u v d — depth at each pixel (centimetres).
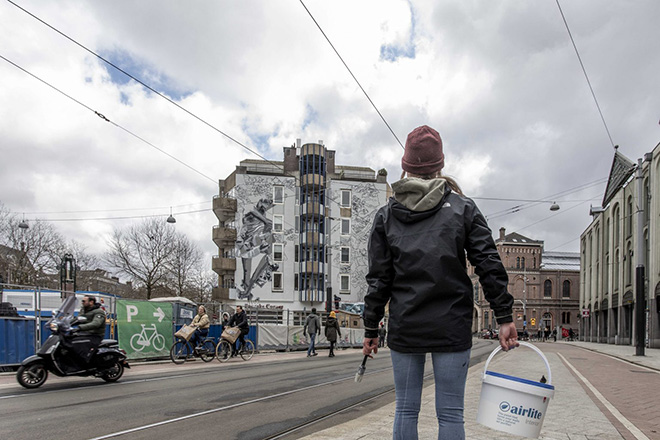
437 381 234
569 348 3009
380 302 257
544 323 7331
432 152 255
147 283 4884
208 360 1527
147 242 4944
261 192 5075
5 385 868
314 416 585
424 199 236
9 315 1080
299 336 2333
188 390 805
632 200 3456
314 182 5100
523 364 1397
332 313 1845
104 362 892
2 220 4188
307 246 5028
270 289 4956
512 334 229
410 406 240
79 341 872
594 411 603
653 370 1431
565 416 561
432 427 468
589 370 1330
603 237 4409
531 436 236
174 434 483
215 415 584
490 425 245
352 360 1581
